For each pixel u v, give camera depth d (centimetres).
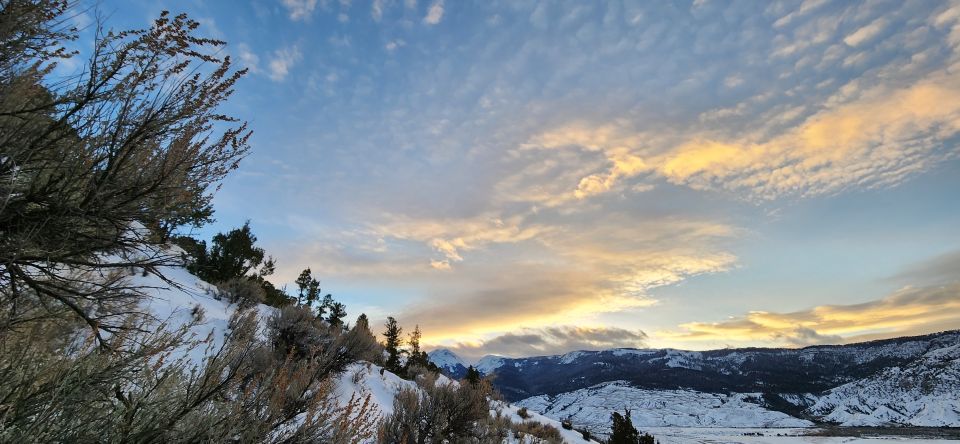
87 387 232
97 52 215
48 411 212
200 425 261
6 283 219
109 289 238
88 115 212
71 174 205
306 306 1084
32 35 213
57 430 213
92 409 237
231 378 310
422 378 1488
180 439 250
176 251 253
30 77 200
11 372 211
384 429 713
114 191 213
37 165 205
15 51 206
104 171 209
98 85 214
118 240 225
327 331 1118
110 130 215
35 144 203
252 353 379
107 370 243
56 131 207
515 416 2417
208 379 292
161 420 255
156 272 245
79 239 218
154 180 224
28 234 203
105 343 247
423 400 948
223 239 1786
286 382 372
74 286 231
